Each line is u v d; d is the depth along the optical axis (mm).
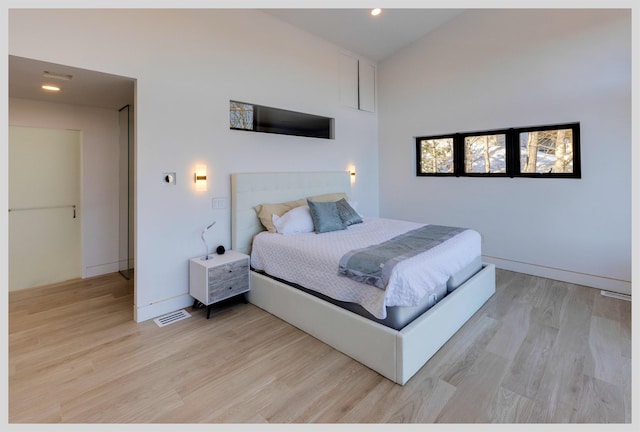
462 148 4773
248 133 3723
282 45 4039
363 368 2250
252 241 3680
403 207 5496
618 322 2834
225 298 3137
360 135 5359
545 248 4027
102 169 4246
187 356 2396
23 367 2246
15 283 3715
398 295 2195
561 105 3746
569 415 1771
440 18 4496
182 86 3119
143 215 2939
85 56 2527
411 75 5180
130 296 3545
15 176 3676
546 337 2605
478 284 3113
